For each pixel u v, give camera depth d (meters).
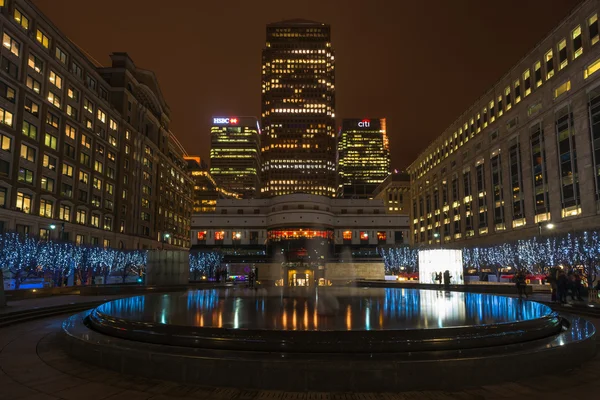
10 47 62.34
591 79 60.81
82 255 59.28
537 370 9.91
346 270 76.75
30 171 66.38
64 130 75.06
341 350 9.84
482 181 95.81
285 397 8.62
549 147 70.62
